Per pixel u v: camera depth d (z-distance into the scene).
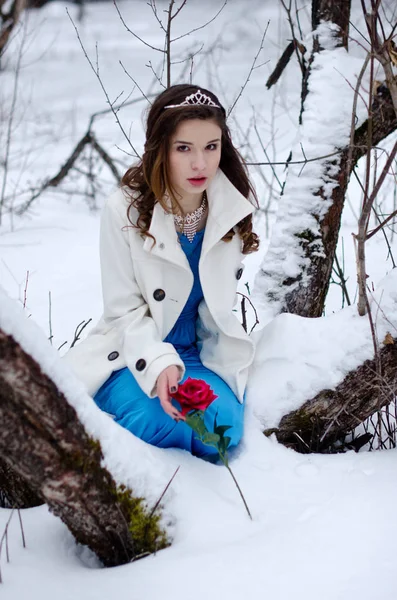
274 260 2.62
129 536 1.68
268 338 2.26
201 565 1.63
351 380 2.12
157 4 16.69
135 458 1.68
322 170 2.60
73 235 4.47
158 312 2.07
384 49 2.08
